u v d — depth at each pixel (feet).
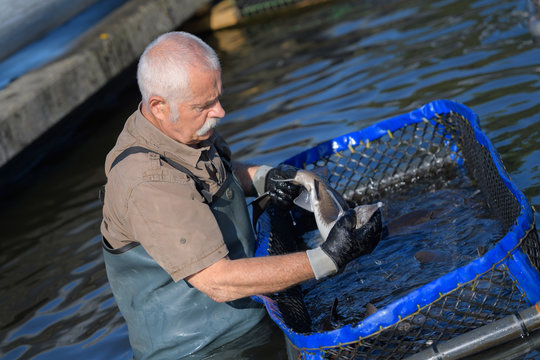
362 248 9.77
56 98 23.24
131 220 9.75
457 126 14.07
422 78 20.26
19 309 14.20
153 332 10.94
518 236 9.09
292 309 10.97
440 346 8.86
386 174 14.82
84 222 18.01
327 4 34.91
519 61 19.10
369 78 21.81
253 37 33.09
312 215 14.20
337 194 11.88
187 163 10.26
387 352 9.33
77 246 16.55
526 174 13.14
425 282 10.98
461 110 13.30
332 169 15.39
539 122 15.11
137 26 28.50
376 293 11.16
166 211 9.53
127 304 10.99
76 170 22.66
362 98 20.22
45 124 22.56
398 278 11.35
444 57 21.47
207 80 9.56
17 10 32.04
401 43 24.47
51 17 30.83
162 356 11.00
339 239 9.65
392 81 20.86
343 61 24.57
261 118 21.24
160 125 10.13
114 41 26.68
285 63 26.91
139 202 9.60
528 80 17.62
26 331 13.16
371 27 28.04
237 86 25.76
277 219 12.86
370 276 11.69
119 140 10.38
